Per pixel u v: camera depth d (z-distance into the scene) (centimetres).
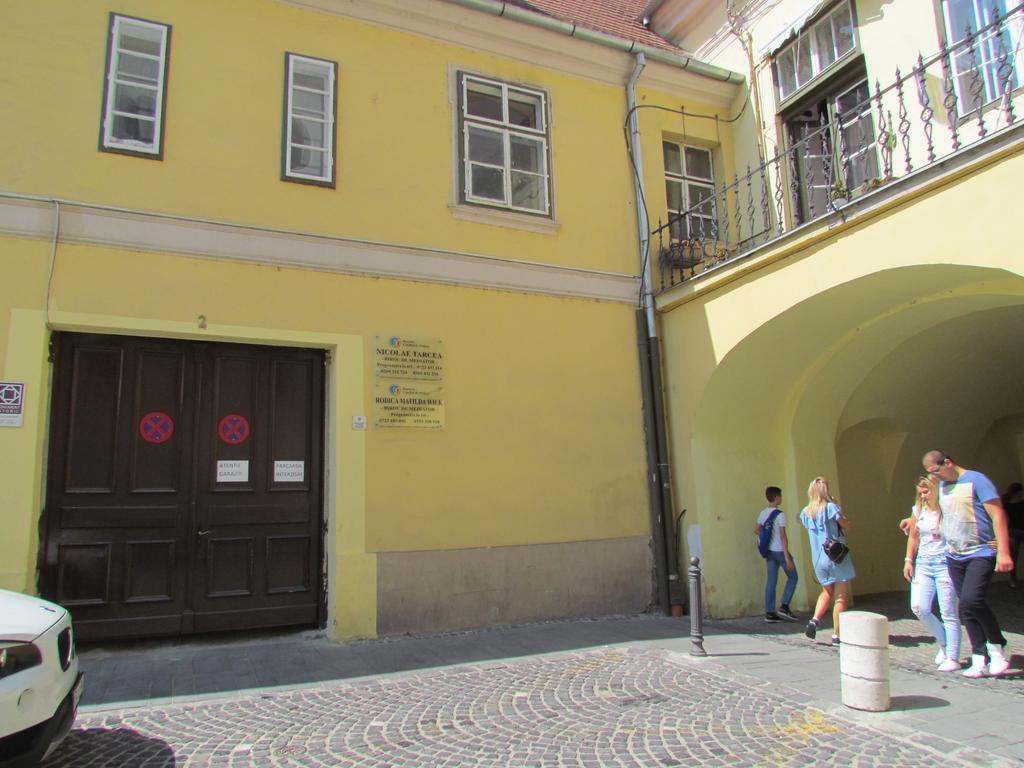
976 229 616
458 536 799
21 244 654
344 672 616
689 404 923
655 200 1002
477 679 600
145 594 684
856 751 443
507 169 905
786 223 968
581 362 909
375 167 819
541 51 946
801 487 971
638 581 901
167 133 726
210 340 729
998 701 534
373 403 776
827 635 788
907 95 835
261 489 743
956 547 618
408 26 868
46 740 360
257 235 745
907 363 995
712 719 502
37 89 680
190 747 450
